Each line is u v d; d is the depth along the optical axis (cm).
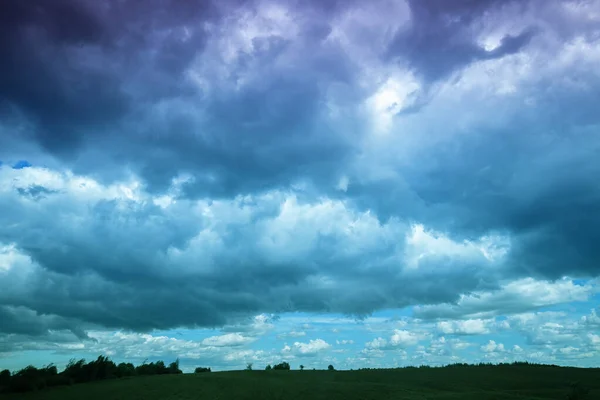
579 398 7475
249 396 7244
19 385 7419
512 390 8062
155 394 7294
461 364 10606
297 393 7412
